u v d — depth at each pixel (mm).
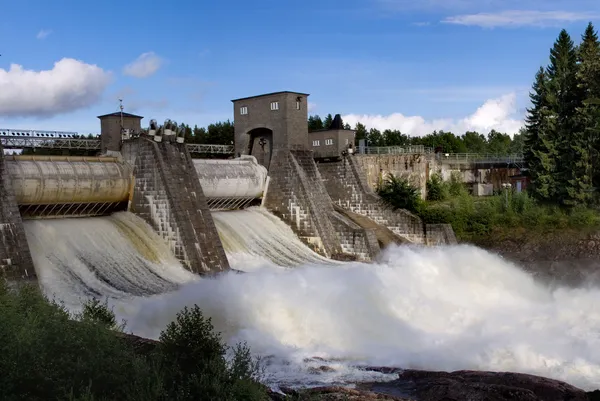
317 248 62844
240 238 58000
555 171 74812
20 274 39344
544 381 26031
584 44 77562
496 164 89375
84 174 49156
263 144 69188
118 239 48375
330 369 30188
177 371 20281
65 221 47688
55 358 18938
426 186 81000
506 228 69062
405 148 83188
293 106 66000
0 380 17578
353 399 23609
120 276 44625
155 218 51406
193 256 49188
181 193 51562
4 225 39969
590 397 24984
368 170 75812
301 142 67250
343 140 77562
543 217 69062
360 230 62281
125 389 18500
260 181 65500
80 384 18359
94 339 20141
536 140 81062
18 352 18250
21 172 45344
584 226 66938
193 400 19047
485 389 24875
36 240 43844
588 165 71500
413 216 68125
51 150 63969
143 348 24250
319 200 65438
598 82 72812
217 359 21125
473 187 86812
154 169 51469
